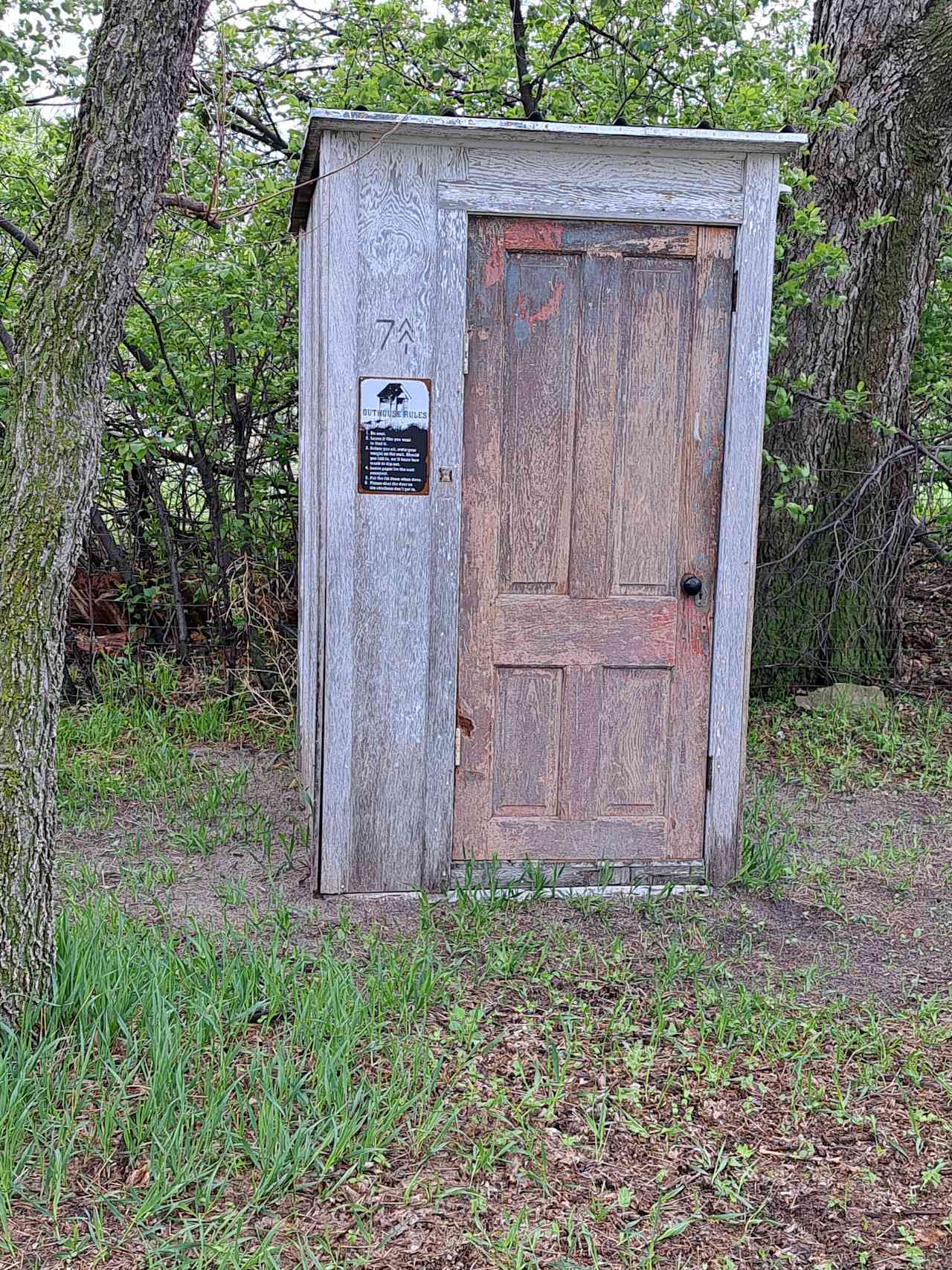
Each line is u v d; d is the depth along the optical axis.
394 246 4.11
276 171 7.52
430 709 4.35
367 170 4.06
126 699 6.93
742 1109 3.14
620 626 4.39
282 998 3.49
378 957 3.85
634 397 4.29
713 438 4.34
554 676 4.41
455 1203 2.73
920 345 7.71
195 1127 2.92
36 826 3.13
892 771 6.21
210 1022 3.21
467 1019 3.46
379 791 4.36
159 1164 2.71
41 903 3.18
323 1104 2.99
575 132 4.02
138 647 7.40
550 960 3.96
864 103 7.16
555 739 4.44
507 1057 3.33
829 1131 3.07
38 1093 2.90
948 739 6.70
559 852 4.50
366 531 4.23
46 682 3.10
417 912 4.30
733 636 4.45
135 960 3.54
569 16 7.06
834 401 6.73
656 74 6.85
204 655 7.43
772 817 5.46
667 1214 2.74
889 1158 2.97
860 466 7.37
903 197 7.20
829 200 7.27
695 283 4.25
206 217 5.33
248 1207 2.66
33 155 7.07
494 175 4.11
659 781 4.52
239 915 4.22
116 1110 2.92
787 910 4.49
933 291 7.92
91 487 3.12
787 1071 3.34
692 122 6.79
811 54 6.39
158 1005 3.20
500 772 4.44
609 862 4.52
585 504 4.32
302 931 4.10
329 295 4.10
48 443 3.00
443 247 4.13
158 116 3.00
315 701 4.47
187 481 7.33
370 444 4.19
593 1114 3.10
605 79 6.87
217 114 5.80
